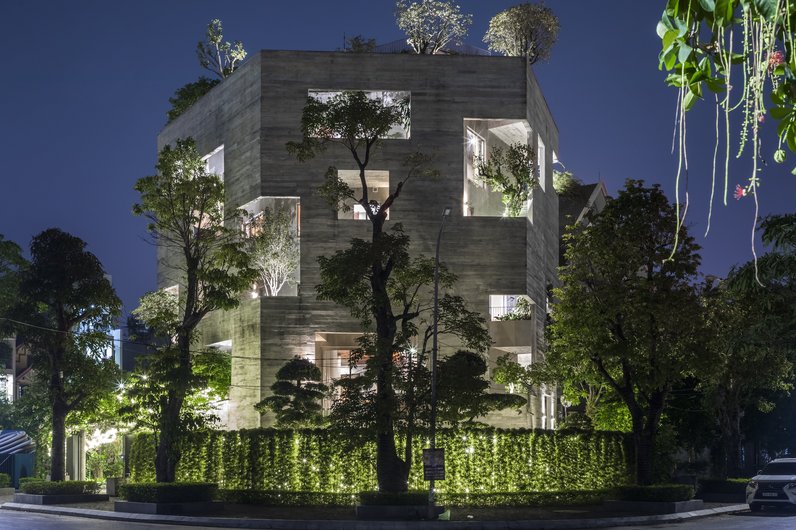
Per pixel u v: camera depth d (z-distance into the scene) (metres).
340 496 45.72
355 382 41.22
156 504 41.06
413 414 41.44
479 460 47.59
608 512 41.81
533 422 56.28
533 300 57.53
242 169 57.41
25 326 50.12
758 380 48.88
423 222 55.72
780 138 3.80
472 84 56.62
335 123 43.03
